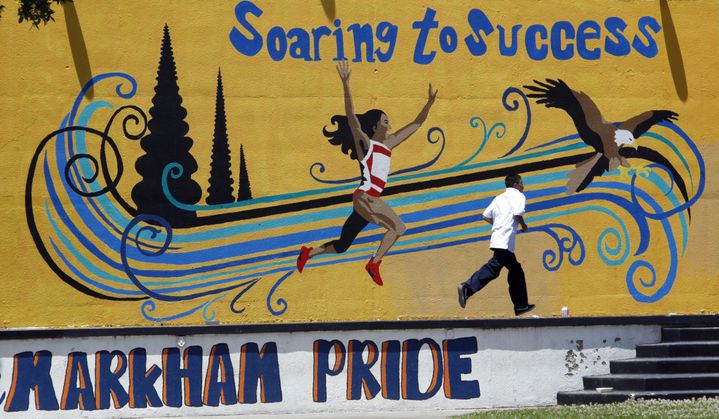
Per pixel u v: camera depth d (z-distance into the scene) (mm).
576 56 62312
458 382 54781
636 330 56312
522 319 55438
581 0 62531
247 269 59031
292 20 60250
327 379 53906
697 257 62594
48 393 52156
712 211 62938
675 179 62688
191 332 53250
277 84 59938
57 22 58656
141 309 58281
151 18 59312
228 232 59062
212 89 59500
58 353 52375
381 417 51719
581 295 61344
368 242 59906
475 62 61438
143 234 58531
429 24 61250
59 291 57875
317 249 59562
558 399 54844
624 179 62188
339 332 54188
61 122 58344
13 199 57781
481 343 55125
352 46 60594
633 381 53031
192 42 59500
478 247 60625
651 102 62781
